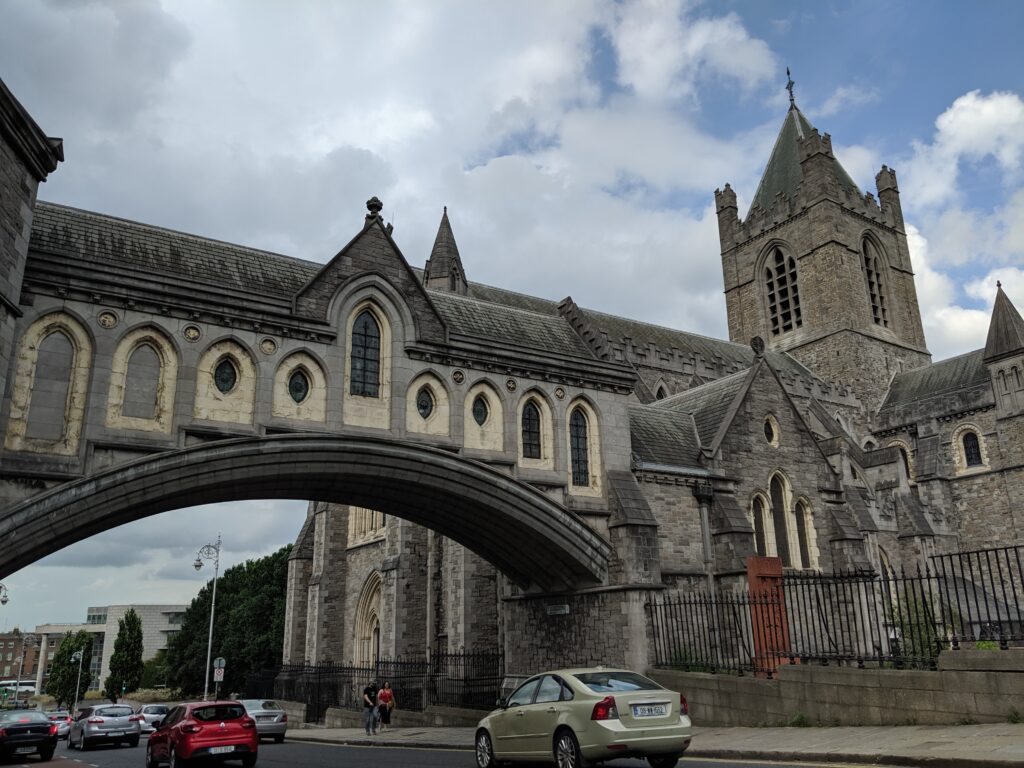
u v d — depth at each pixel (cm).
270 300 2166
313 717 4359
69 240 2059
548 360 2639
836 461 4466
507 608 3052
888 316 7662
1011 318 5869
